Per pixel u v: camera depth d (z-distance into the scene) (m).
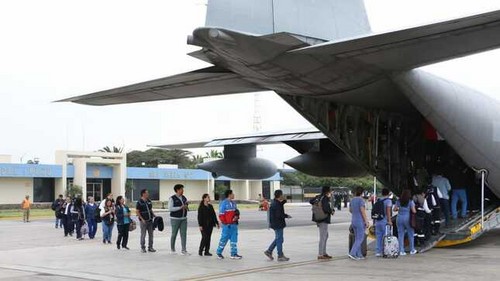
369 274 8.92
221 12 9.15
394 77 11.42
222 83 11.73
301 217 28.22
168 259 11.32
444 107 12.15
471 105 12.63
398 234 11.41
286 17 9.74
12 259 11.63
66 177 46.31
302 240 14.93
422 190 13.77
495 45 9.05
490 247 12.73
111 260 11.27
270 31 9.58
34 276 9.21
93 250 13.32
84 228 16.81
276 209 10.76
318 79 11.49
